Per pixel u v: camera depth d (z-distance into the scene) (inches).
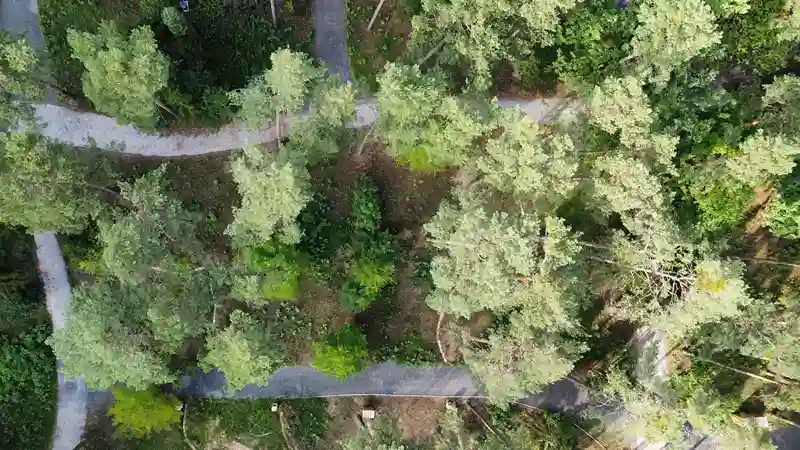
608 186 1170.6
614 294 1375.5
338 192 1459.2
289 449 1449.3
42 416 1430.9
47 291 1438.2
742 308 1267.2
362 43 1471.5
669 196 1258.0
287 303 1448.1
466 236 1114.7
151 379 1214.3
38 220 1203.9
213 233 1454.2
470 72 1277.1
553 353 1183.6
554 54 1459.2
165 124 1444.4
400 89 1112.8
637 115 1149.7
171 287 1226.0
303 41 1465.3
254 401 1455.5
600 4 1376.7
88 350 1133.7
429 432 1453.0
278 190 1104.2
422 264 1449.3
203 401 1448.1
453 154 1238.3
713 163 1337.4
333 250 1455.5
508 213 1210.0
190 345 1444.4
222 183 1457.9
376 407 1460.4
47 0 1438.2
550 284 1148.5
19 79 1171.9
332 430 1455.5
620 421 1464.1
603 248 1290.6
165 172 1443.2
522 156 1118.4
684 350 1453.0
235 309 1342.3
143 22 1406.3
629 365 1408.7
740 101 1405.0
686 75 1314.0
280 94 1157.7
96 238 1385.3
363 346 1360.7
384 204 1465.3
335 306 1455.5
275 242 1328.7
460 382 1469.0
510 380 1198.3
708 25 1163.9
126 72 1174.3
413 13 1441.9
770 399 1421.0
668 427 1214.3
